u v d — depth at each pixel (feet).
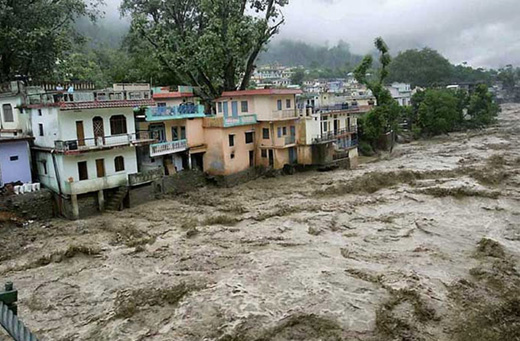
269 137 162.91
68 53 179.52
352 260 83.30
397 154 218.38
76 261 87.10
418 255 85.56
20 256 90.02
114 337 60.85
